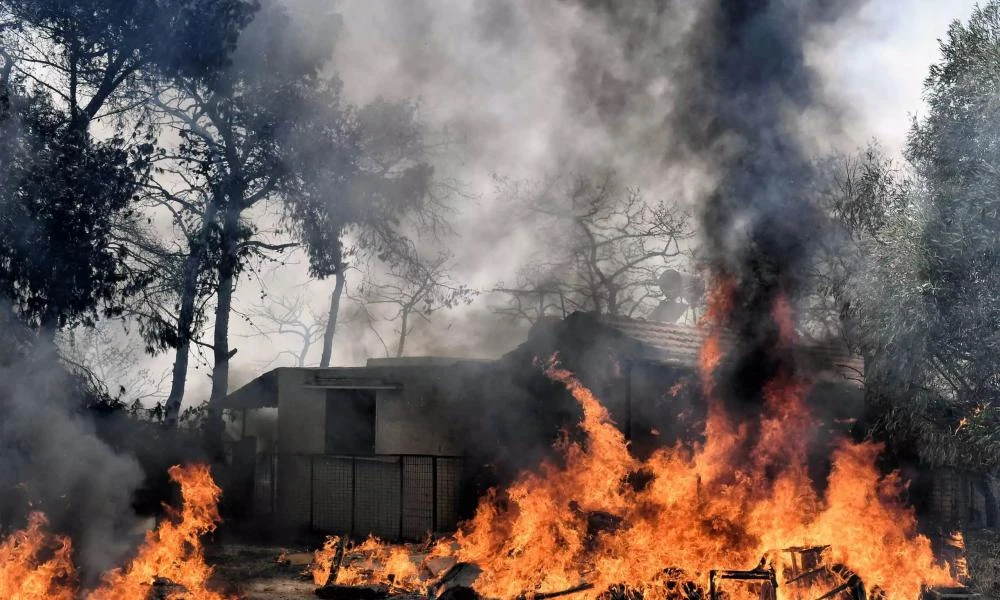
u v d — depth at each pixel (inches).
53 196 789.2
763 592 466.0
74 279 807.7
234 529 884.6
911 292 657.0
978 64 693.3
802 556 486.0
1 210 761.6
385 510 860.0
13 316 763.4
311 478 866.1
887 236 703.1
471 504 822.5
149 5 917.2
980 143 678.5
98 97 944.3
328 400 944.3
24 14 892.0
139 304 1011.3
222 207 1147.9
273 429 1176.2
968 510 680.4
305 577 635.5
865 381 729.0
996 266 642.8
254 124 1143.6
